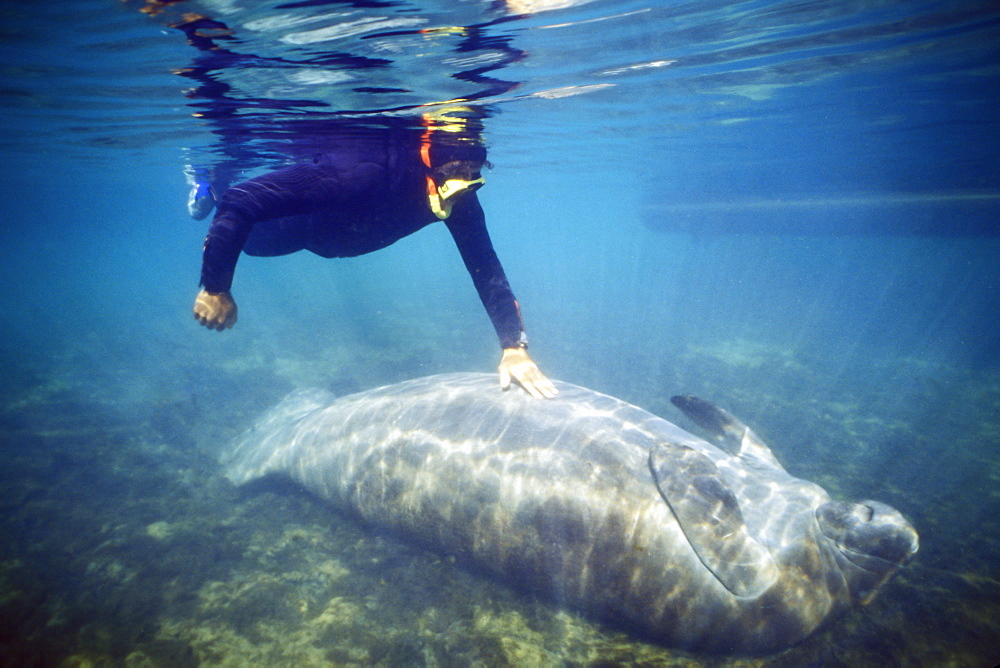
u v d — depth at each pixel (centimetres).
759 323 2059
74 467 671
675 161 1967
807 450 745
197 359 1309
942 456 730
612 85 860
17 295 4075
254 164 1263
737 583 323
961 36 696
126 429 806
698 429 797
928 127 1241
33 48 534
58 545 500
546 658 367
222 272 260
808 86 942
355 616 407
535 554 389
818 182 1789
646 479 365
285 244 400
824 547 360
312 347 1412
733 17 591
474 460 409
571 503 374
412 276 5812
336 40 503
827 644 372
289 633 389
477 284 392
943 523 551
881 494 619
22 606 414
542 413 409
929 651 367
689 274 6016
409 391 487
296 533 514
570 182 2817
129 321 2153
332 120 804
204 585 443
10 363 1271
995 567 470
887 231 1670
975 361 1421
